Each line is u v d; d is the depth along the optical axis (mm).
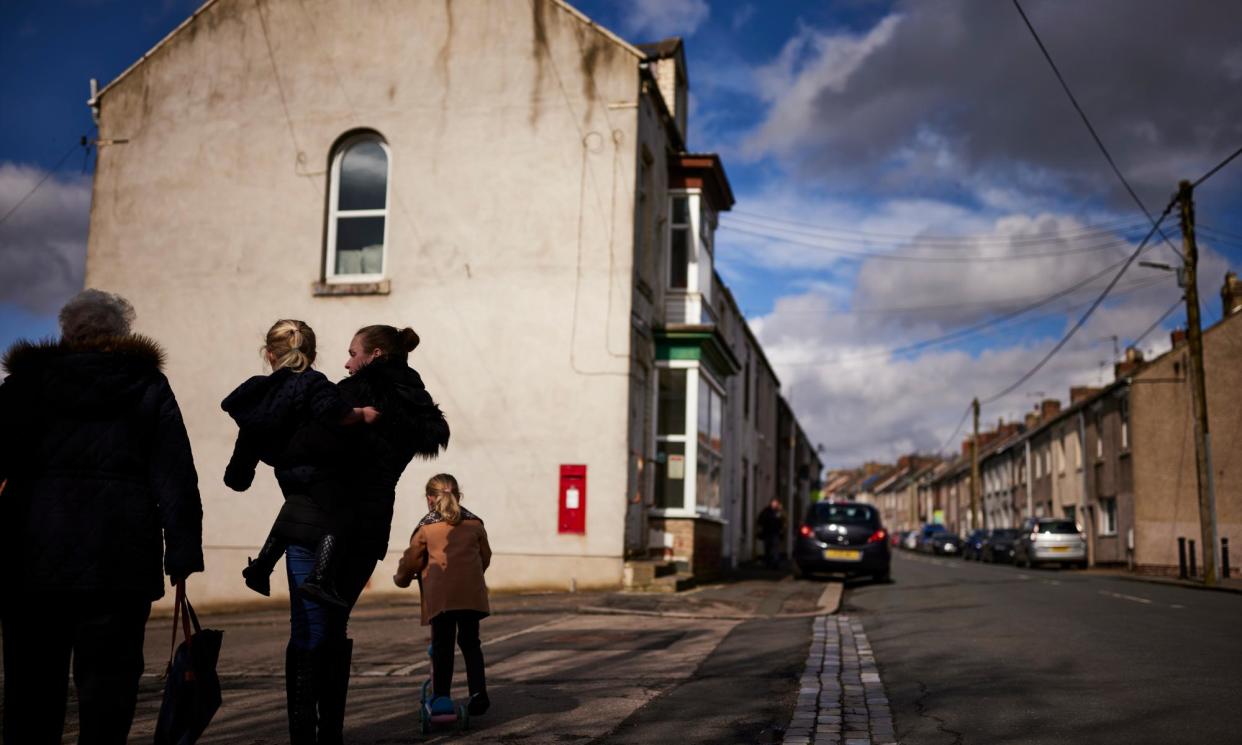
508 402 14914
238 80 16250
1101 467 36594
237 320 15781
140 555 3615
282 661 8406
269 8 16281
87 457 3580
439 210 15430
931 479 80750
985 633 10016
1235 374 31609
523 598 13703
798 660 8156
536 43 15523
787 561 30734
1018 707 6133
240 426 4414
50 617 3512
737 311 27266
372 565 4574
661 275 17641
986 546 41000
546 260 15094
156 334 15969
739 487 27312
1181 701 6297
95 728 3492
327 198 15898
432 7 15836
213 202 16094
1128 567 33188
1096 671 7516
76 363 3633
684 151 19703
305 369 4504
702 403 17469
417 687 7020
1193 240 23219
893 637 9742
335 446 4395
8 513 3518
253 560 4438
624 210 15039
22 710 3518
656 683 7039
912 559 42562
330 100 15938
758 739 5273
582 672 7547
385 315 15375
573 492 14609
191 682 3785
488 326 15094
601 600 13078
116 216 16344
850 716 5863
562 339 14922
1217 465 31359
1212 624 11164
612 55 15336
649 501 16344
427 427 4715
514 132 15414
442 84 15672
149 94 16500
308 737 4340
